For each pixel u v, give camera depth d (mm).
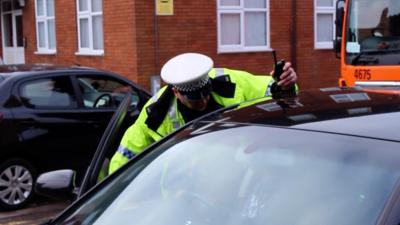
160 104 3775
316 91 3561
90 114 7410
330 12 13773
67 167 7312
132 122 7363
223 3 12383
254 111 3242
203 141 3129
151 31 11594
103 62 12875
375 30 8219
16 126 6906
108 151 3680
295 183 2645
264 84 4031
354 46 8445
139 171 3230
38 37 16453
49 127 7117
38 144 7059
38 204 7270
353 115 2889
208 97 3742
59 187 3549
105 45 12680
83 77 7512
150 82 11539
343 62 8617
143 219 2922
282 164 2740
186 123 3582
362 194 2447
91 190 3297
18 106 6965
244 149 2920
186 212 2871
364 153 2564
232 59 12562
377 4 8211
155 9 11094
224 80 3871
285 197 2629
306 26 13500
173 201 2953
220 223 2727
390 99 3137
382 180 2436
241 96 3885
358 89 3539
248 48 12773
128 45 11766
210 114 3477
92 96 7559
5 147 6863
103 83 7645
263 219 2621
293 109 3129
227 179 2877
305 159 2686
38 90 7168
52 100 7234
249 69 12820
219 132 3121
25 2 17047
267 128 2959
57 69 7438
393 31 8031
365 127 2730
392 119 2768
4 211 7004
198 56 3674
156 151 3309
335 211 2469
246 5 12711
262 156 2824
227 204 2785
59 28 15047
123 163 3695
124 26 11859
